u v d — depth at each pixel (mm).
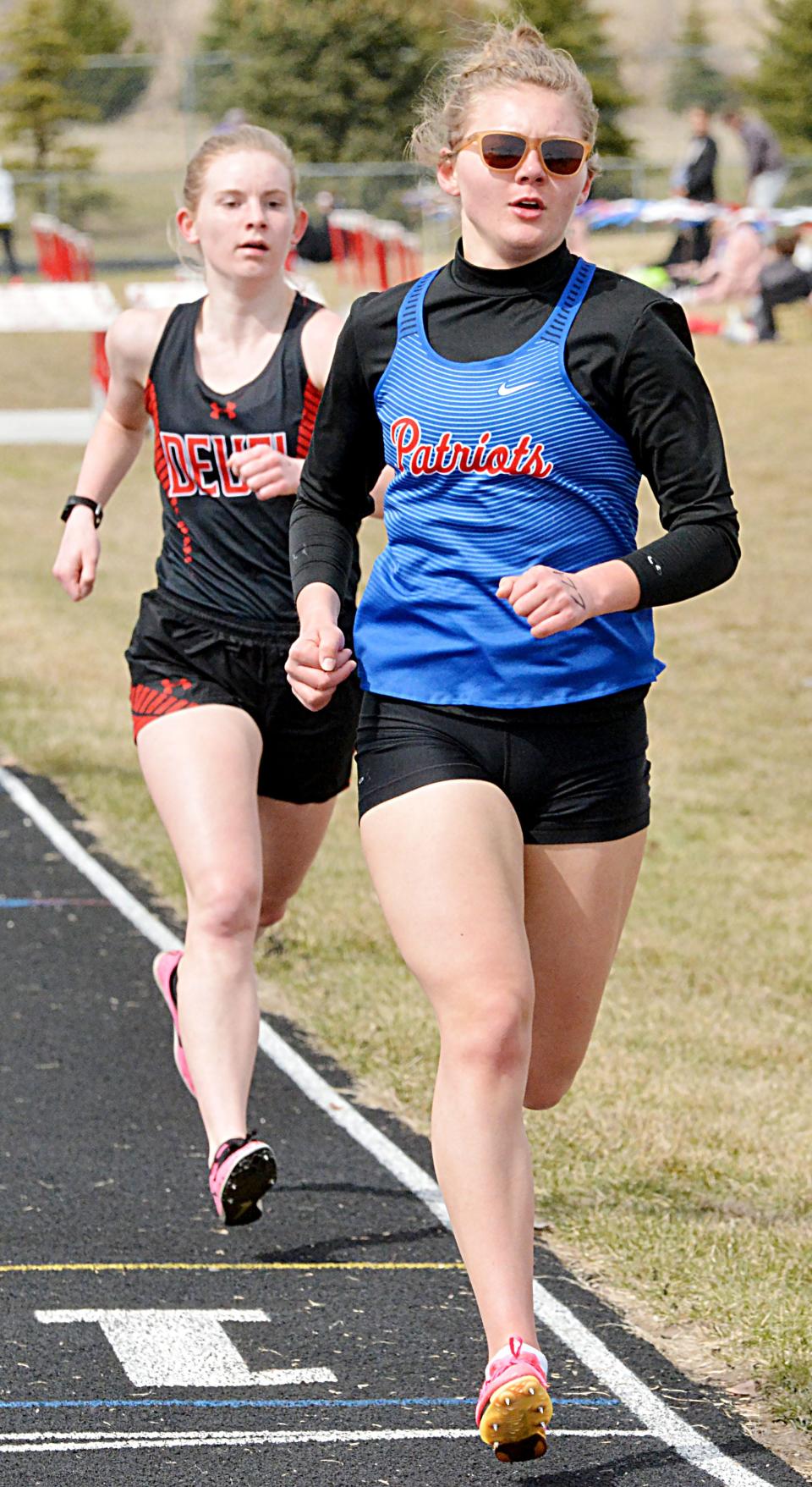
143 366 13227
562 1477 9594
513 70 9219
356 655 9711
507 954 8844
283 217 12828
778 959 19391
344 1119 14828
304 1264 12234
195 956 12094
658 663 9680
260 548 12773
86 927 19766
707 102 121125
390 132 98750
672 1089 15445
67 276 82375
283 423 12836
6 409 62031
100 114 122250
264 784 13414
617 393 9016
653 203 73312
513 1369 8328
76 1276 11914
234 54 102625
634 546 9430
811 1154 14211
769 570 41344
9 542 42906
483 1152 8719
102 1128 14609
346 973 18234
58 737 27406
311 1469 9609
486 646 9195
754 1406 10422
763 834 24422
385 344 9523
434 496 9289
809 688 32406
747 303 72438
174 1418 10109
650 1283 11945
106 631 34875
